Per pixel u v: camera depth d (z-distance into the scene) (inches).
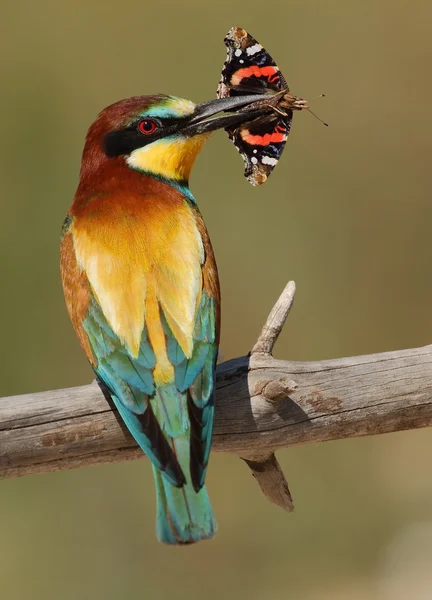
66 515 524.1
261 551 546.9
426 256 644.7
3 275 572.7
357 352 636.1
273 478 300.4
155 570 528.1
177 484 257.1
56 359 568.7
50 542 520.7
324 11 651.5
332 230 635.5
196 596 526.6
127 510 528.1
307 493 564.4
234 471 554.6
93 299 284.0
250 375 282.0
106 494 527.8
